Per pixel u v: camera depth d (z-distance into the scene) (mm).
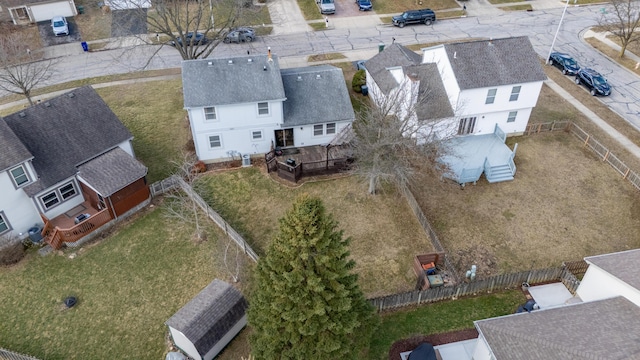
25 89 41344
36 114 31734
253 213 32656
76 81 48594
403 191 33156
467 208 32531
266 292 19391
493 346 19844
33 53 53062
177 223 31984
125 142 34344
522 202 32938
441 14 61750
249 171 36562
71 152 31734
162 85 47875
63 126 32250
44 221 30922
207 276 28281
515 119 38531
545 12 62500
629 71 49094
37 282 28250
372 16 61375
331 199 33562
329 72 38500
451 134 34469
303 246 17344
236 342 24703
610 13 60781
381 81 40969
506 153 36375
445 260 27609
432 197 33438
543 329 20266
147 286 27828
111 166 31969
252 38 55344
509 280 26266
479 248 29500
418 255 27281
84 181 31094
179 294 27297
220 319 23734
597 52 52750
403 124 30609
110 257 29703
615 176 35188
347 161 35344
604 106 43438
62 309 26688
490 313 25266
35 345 24922
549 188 34125
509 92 36281
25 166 29109
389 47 44875
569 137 39406
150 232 31359
